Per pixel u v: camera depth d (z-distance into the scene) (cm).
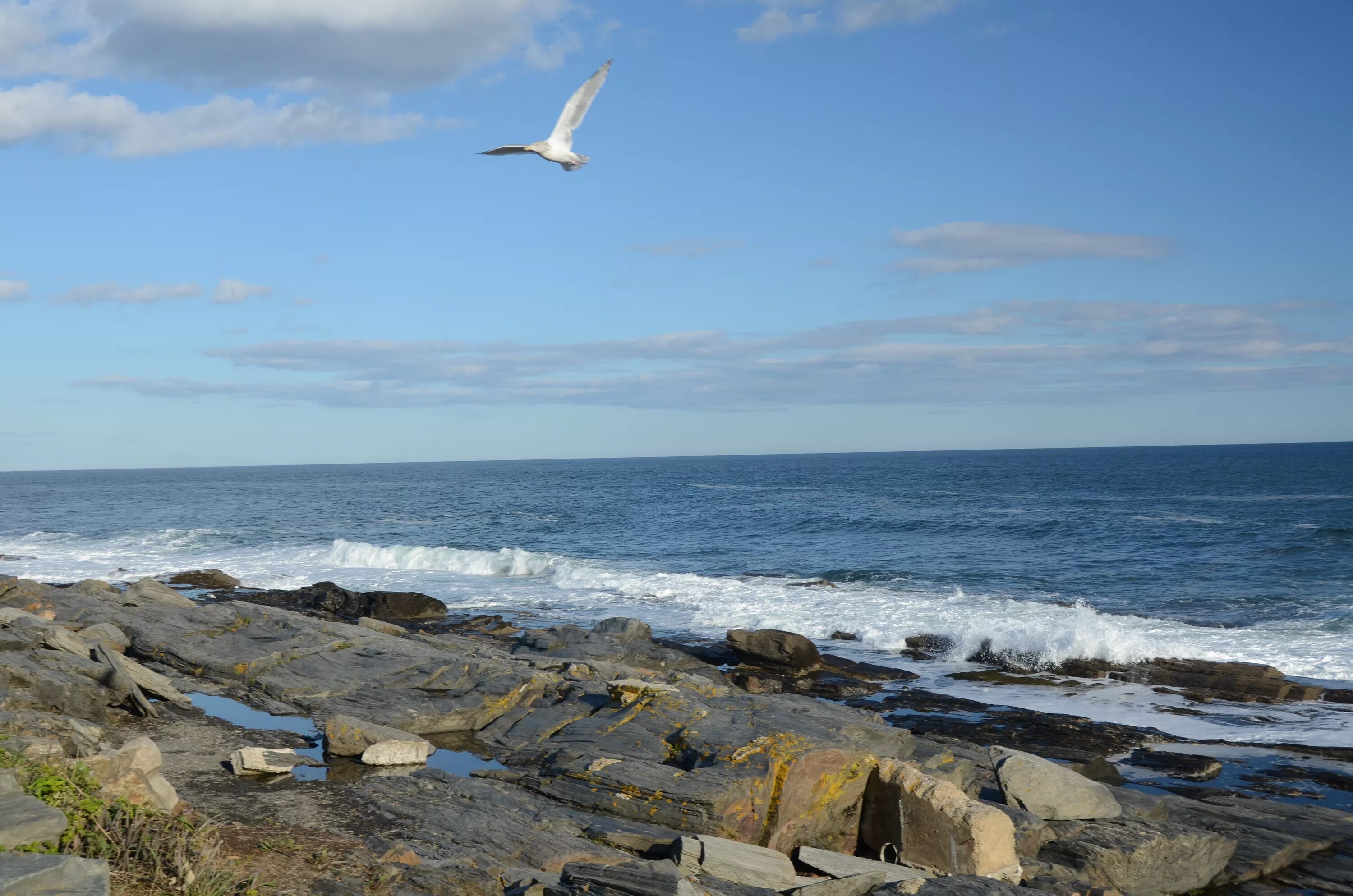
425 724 1369
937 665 2127
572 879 723
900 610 2589
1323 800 1297
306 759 1121
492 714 1409
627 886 692
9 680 1237
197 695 1514
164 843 654
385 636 1814
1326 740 1555
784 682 1939
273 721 1387
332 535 5281
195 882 596
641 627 2072
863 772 1018
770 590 3000
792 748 1039
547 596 3000
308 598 2708
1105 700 1827
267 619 1831
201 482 17188
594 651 1948
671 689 1320
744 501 7406
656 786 1002
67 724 993
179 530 5547
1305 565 3394
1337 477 9150
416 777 1034
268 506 8350
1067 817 1066
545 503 7950
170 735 1198
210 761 1095
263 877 674
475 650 1948
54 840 571
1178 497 6912
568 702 1393
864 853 1022
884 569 3528
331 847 766
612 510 6788
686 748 1112
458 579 3366
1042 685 1942
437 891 698
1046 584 3134
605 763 1072
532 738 1291
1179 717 1711
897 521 5131
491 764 1230
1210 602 2775
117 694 1284
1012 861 917
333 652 1661
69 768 714
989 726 1631
